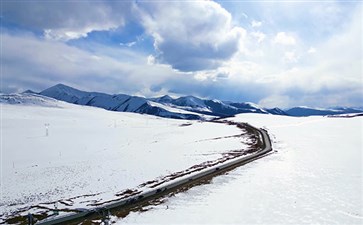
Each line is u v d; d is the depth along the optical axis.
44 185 43.41
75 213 30.84
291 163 45.31
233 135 86.56
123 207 31.89
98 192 39.00
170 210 29.58
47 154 69.25
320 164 43.03
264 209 27.47
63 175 48.75
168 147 73.06
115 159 60.81
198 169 47.66
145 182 42.34
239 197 31.28
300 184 34.09
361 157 45.84
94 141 88.75
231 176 40.91
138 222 27.12
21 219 30.94
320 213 25.80
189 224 25.59
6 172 52.38
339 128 83.12
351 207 26.61
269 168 43.34
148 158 60.12
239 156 56.41
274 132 84.31
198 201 31.53
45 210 33.09
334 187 32.22
